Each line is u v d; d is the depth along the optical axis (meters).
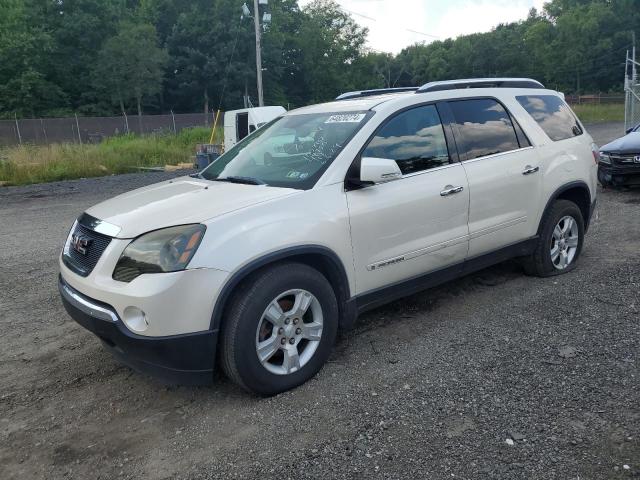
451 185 4.47
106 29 60.56
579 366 3.77
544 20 83.50
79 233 3.81
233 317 3.38
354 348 4.24
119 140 26.97
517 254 5.23
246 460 2.98
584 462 2.81
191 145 25.12
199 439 3.20
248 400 3.58
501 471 2.78
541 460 2.84
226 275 3.30
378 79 75.38
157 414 3.49
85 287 3.49
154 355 3.26
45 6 58.81
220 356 3.48
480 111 4.96
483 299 5.11
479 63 81.88
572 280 5.48
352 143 4.05
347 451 3.00
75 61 58.72
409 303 5.11
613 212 8.73
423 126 4.49
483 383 3.62
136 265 3.31
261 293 3.43
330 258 3.77
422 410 3.35
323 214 3.75
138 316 3.27
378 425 3.22
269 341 3.54
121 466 3.00
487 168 4.77
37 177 17.53
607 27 78.75
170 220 3.42
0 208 12.12
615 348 3.99
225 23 61.28
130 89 55.78
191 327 3.25
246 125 19.62
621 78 78.19
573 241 5.76
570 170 5.51
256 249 3.40
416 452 2.96
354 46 72.62
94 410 3.57
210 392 3.72
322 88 71.44
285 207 3.63
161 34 66.62
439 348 4.16
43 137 38.50
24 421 3.47
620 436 2.99
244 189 3.87
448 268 4.61
